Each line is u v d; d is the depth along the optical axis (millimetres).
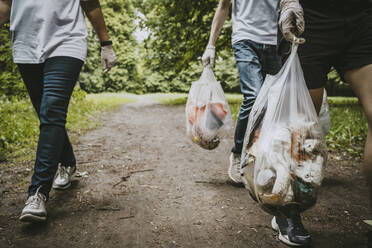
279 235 1641
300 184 1323
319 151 1375
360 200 2215
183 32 11680
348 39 1392
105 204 2076
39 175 1781
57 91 1839
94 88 30344
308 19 1467
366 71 1330
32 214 1681
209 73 2475
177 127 5930
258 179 1373
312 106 1430
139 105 12922
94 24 2088
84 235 1668
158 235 1687
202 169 2953
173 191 2340
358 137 4441
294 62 1437
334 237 1675
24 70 1950
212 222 1843
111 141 4289
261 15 2189
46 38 1845
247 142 1560
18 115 5195
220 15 2406
